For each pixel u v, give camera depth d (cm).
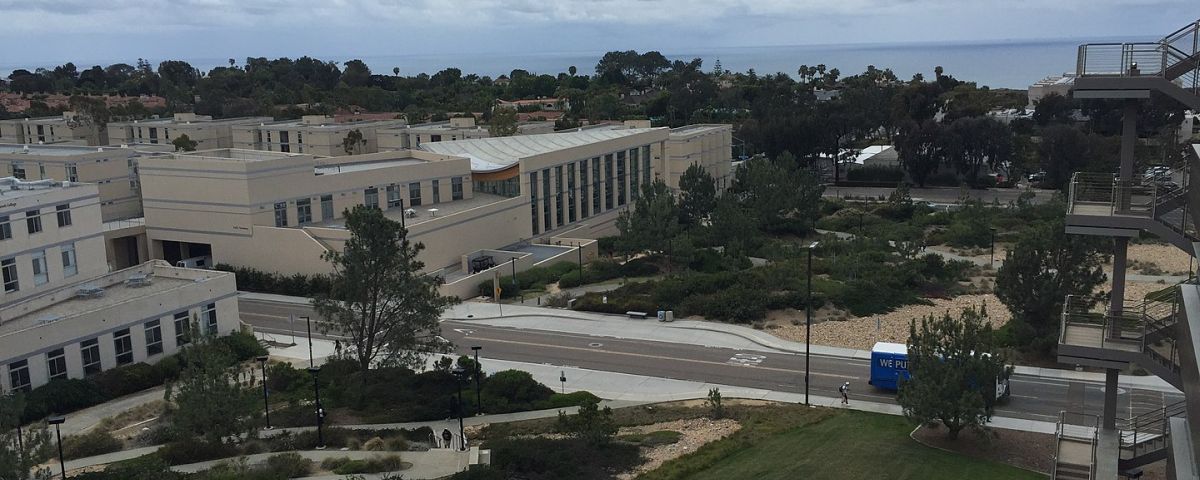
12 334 4678
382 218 4800
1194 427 2075
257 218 7775
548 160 9525
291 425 4319
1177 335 2698
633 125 13075
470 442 4088
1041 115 16212
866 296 6594
